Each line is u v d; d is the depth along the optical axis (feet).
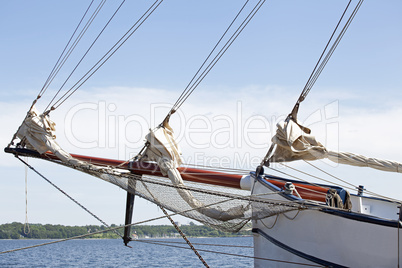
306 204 28.63
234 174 35.24
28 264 134.92
